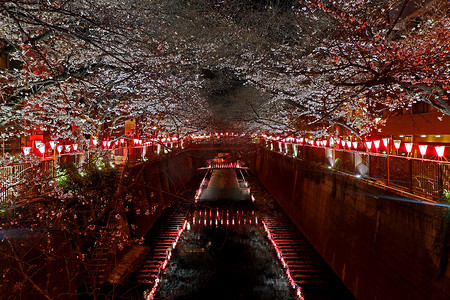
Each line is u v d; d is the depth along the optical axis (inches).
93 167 605.3
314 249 814.5
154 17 510.9
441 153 387.5
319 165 860.6
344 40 461.4
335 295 585.9
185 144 1571.1
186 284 647.1
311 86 678.5
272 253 810.8
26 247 394.0
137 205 844.0
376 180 553.0
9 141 663.1
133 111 703.7
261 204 1364.4
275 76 752.3
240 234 954.1
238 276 683.4
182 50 642.8
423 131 851.4
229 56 768.3
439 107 343.3
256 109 1133.1
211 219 1114.1
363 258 535.2
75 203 521.0
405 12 599.5
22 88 323.9
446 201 357.7
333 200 717.9
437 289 354.6
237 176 2266.2
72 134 633.6
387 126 990.4
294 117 958.4
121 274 586.9
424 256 380.8
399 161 483.5
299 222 992.9
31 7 318.7
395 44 456.8
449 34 411.5
